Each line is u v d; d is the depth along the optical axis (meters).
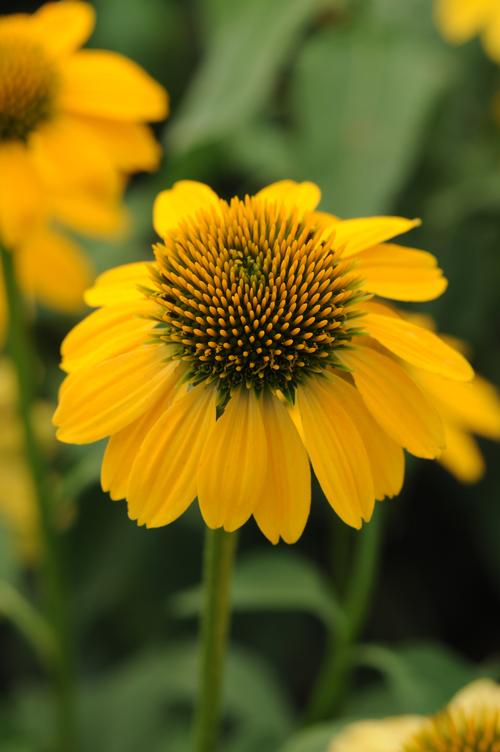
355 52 0.81
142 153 0.69
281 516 0.52
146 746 0.74
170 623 0.82
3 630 0.91
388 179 0.77
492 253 0.84
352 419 0.53
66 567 0.78
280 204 0.55
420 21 0.86
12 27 0.70
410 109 0.79
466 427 0.66
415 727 0.59
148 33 0.96
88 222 0.67
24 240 0.66
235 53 0.82
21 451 0.76
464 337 0.82
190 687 0.75
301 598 0.62
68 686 0.71
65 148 0.68
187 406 0.53
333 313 0.54
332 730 0.59
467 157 0.85
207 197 0.56
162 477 0.53
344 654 0.63
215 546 0.55
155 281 0.54
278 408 0.53
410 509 0.88
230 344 0.54
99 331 0.54
